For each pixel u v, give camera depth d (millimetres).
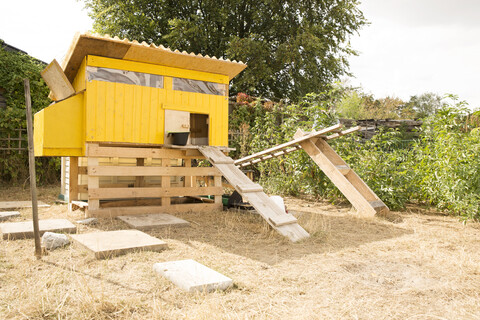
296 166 9031
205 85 7262
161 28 20594
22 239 4648
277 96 21734
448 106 7574
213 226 5738
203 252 4219
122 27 19766
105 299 2727
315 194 8961
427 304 2881
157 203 7465
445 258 4172
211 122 7297
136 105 6469
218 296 2895
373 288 3207
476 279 3480
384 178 7883
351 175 7520
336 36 21062
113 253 3922
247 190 5629
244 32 21688
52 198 8938
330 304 2818
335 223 6191
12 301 2709
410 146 10711
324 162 7262
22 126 11758
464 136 7219
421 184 7707
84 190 7125
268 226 5516
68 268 3521
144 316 2510
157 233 5105
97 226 5473
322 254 4270
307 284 3260
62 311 2537
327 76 21500
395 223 6332
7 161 11273
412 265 3930
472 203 6316
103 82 6160
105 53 6133
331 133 9070
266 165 10547
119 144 6438
